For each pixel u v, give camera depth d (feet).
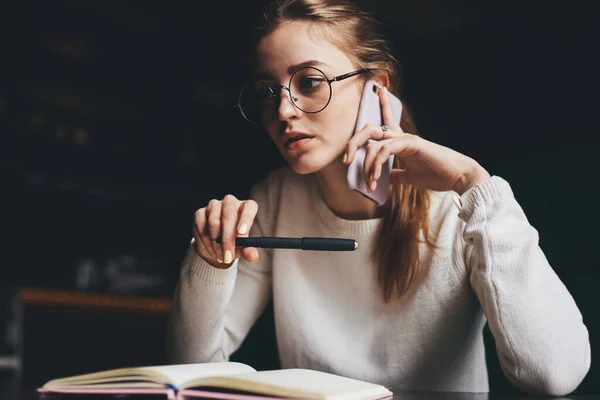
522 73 10.06
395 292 3.77
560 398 2.81
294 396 2.24
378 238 3.86
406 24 11.68
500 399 2.65
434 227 3.81
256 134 13.42
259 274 4.31
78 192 15.11
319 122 3.47
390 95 3.77
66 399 2.54
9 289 11.48
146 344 12.64
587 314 5.64
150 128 15.10
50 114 13.70
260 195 4.43
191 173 15.92
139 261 15.61
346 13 3.59
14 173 14.07
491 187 3.31
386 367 3.79
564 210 6.18
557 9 9.64
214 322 3.59
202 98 15.46
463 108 10.91
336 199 3.94
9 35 12.67
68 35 13.20
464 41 11.33
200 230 3.28
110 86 14.07
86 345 11.98
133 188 15.51
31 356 11.44
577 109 9.16
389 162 3.63
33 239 15.17
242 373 2.65
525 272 3.19
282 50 3.47
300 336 3.96
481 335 3.98
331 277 3.95
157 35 13.71
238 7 12.85
